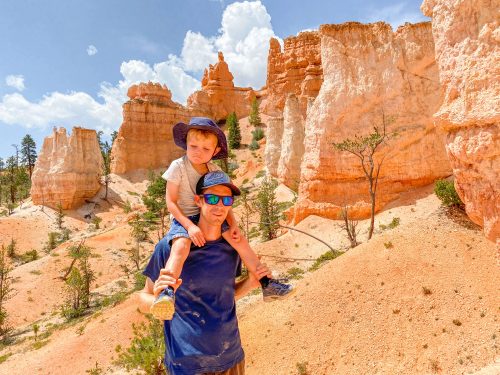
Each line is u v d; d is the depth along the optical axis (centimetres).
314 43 9569
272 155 6681
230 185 338
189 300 329
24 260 5653
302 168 3831
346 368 1673
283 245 3450
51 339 3319
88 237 6041
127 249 5656
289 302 2183
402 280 1916
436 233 2131
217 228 337
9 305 4312
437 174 3231
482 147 1284
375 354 1667
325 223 3481
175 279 293
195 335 319
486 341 1500
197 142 351
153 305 272
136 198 8694
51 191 7644
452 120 1388
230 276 345
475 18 1350
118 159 9725
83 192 8000
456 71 1397
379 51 3456
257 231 4531
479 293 1697
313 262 3047
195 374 318
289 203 4897
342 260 2269
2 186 10544
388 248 2155
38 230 6731
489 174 1308
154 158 10125
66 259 5275
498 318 1567
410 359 1584
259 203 4431
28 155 11719
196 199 344
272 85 10244
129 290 4203
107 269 5116
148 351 1777
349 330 1816
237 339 349
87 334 3056
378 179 3362
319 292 2097
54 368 2778
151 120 10338
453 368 1468
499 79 1245
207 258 330
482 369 1385
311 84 7862
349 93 3475
